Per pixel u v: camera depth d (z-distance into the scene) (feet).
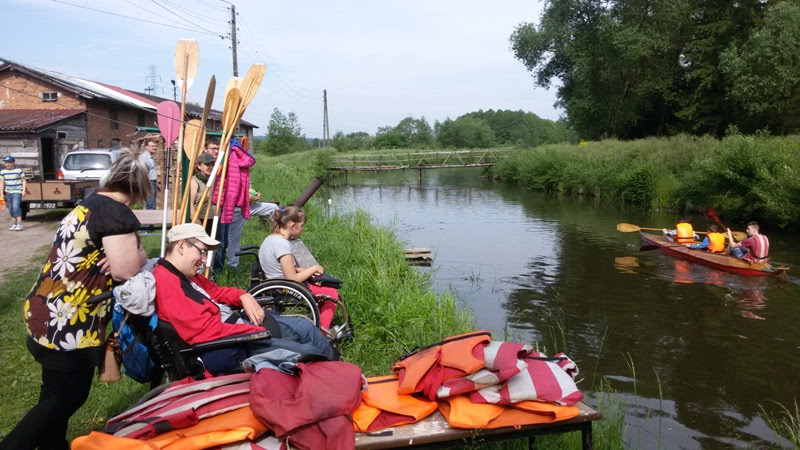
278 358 10.42
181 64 18.06
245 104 19.27
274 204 34.91
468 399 10.07
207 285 12.87
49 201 44.98
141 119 102.99
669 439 17.10
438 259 41.91
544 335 25.91
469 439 10.11
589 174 90.89
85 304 10.12
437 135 349.82
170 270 11.05
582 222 62.39
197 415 8.80
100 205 10.13
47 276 10.00
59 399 10.21
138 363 10.89
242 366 10.88
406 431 9.64
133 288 10.32
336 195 88.07
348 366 10.24
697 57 122.42
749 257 38.37
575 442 13.67
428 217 66.54
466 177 144.36
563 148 115.44
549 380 10.14
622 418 16.74
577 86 143.02
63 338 9.97
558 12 143.43
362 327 20.62
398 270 29.91
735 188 62.49
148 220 24.66
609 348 24.49
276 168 95.40
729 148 64.03
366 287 23.90
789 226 56.80
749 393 20.43
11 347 17.42
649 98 139.64
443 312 22.95
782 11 99.86
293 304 16.55
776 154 59.26
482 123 347.15
